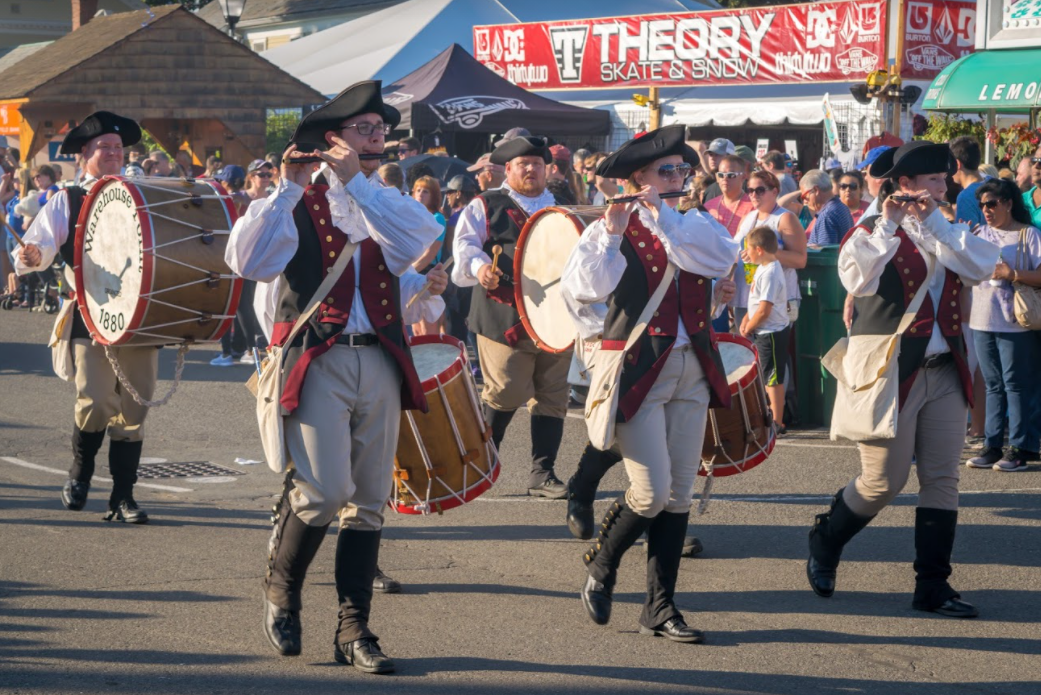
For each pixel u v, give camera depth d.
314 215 7.22
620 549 8.09
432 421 8.59
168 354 21.52
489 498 11.95
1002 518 11.15
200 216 9.55
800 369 15.47
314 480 7.15
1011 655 7.86
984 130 22.98
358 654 7.33
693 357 7.85
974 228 13.13
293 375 7.09
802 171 28.31
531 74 34.94
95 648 7.63
